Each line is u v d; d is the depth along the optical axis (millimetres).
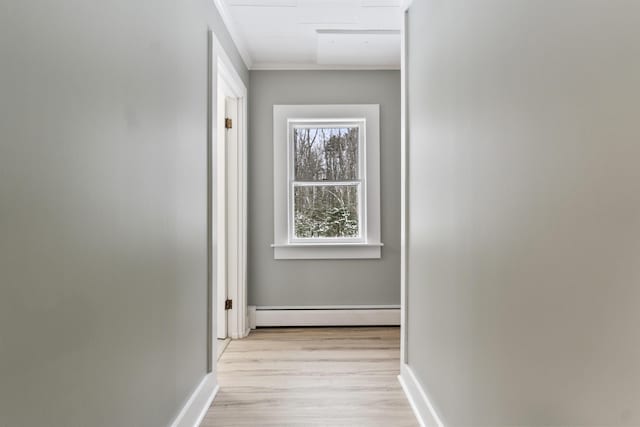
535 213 972
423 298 2027
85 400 1072
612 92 718
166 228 1632
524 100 1021
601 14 743
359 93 3658
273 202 3645
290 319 3641
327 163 3705
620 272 706
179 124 1794
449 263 1617
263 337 3369
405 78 2373
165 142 1623
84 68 1062
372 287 3668
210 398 2203
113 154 1211
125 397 1289
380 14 2736
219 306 3334
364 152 3686
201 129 2133
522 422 1039
